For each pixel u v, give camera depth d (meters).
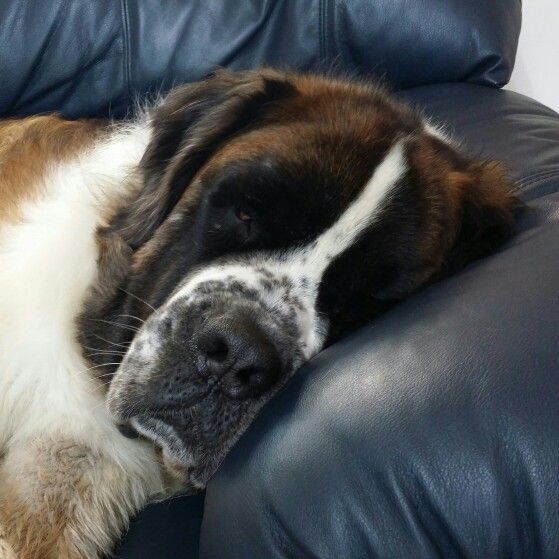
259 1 1.09
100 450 0.80
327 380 0.61
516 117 1.02
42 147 0.93
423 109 1.06
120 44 1.07
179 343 0.69
